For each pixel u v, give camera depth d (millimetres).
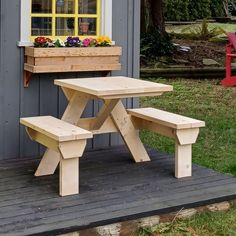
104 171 5133
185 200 4375
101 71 5891
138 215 4082
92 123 5215
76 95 4977
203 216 4375
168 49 14570
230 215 4438
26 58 5473
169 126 4926
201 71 12914
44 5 5590
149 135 7039
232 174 5578
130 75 6117
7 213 4047
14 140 5547
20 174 4996
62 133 4367
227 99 10102
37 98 5633
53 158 4977
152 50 14445
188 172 5027
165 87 4766
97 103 5980
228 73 11484
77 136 4352
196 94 10633
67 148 4355
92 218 3963
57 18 5684
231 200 4559
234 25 20594
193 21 20984
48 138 4578
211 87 11516
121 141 6180
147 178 4949
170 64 13906
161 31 15219
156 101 9836
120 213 4066
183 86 11586
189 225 4230
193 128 4945
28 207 4176
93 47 5559
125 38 6027
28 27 5457
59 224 3846
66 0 5723
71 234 3824
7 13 5355
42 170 4953
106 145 6086
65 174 4422
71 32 5789
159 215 4199
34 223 3863
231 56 11289
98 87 4633
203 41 17016
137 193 4535
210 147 6590
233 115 8578
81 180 4855
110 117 5285
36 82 5605
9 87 5457
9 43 5402
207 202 4414
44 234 3719
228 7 23031
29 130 4863
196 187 4719
